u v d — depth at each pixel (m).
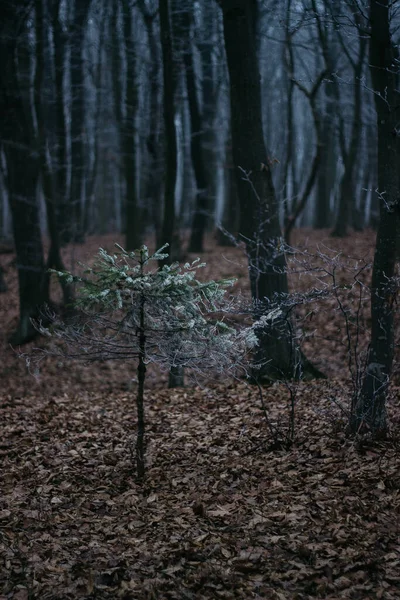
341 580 4.11
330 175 36.47
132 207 24.94
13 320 19.08
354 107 21.80
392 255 6.28
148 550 4.69
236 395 9.27
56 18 18.45
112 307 5.62
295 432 6.94
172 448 6.95
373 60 6.38
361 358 6.62
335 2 8.05
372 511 4.93
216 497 5.52
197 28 18.56
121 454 6.91
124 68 23.14
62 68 20.34
